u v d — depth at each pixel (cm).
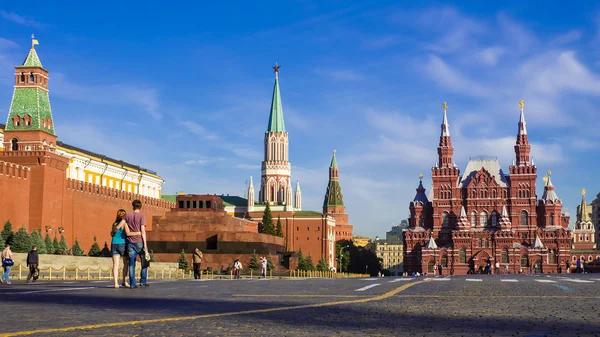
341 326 1448
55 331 1351
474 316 1634
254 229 16500
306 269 14050
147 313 1681
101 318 1571
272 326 1444
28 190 10269
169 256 11538
